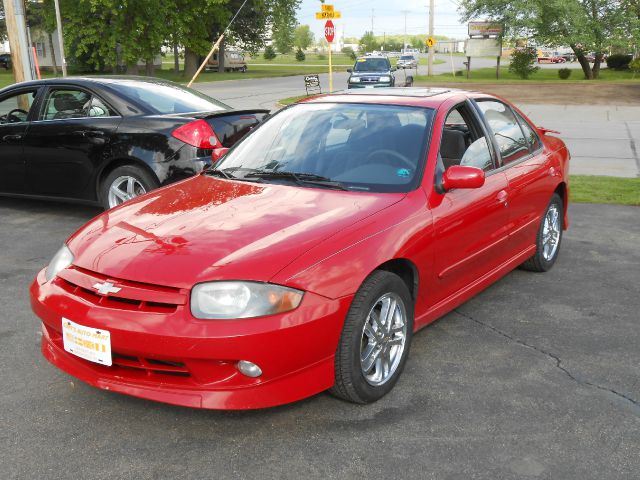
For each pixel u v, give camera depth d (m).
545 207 5.12
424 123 3.94
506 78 39.72
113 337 2.76
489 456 2.78
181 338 2.67
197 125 6.04
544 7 37.66
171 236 3.09
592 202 8.02
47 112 6.78
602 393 3.36
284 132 4.21
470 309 4.57
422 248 3.44
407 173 3.66
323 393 3.32
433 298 3.75
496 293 4.90
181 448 2.83
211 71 55.56
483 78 39.84
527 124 5.22
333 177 3.71
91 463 2.71
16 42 12.27
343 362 3.02
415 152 3.76
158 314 2.73
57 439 2.89
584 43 36.84
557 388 3.41
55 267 3.23
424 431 2.97
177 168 6.05
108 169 6.54
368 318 3.16
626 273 5.39
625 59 49.22
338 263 2.95
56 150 6.65
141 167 6.30
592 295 4.86
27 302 4.61
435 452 2.80
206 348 2.67
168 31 37.38
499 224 4.34
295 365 2.82
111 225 3.35
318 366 2.93
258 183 3.75
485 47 40.09
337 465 2.71
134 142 6.24
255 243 2.96
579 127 16.59
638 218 7.25
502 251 4.53
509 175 4.49
